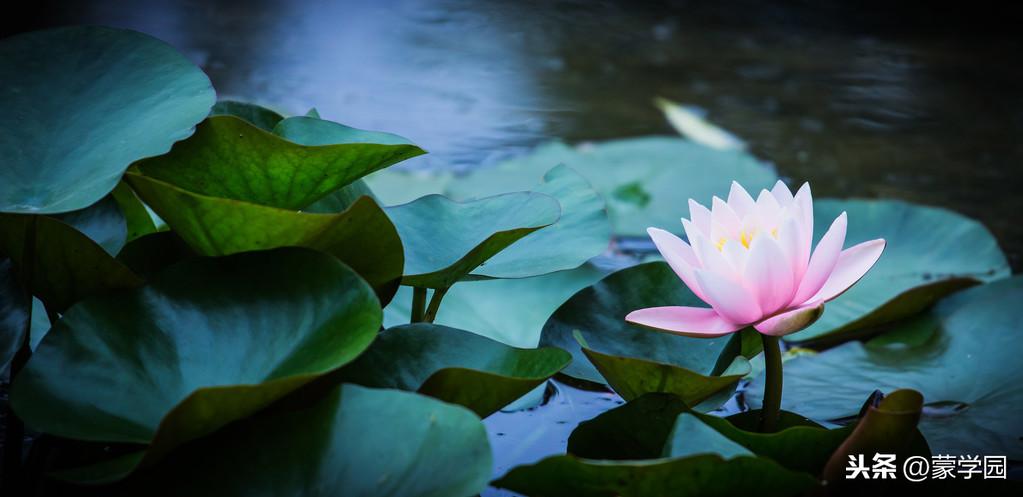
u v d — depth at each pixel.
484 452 1.71
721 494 1.73
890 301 2.07
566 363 1.79
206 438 1.75
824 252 1.78
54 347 1.77
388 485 1.71
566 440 1.91
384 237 1.81
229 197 1.86
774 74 4.10
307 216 1.79
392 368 1.82
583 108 3.53
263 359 1.77
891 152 3.15
